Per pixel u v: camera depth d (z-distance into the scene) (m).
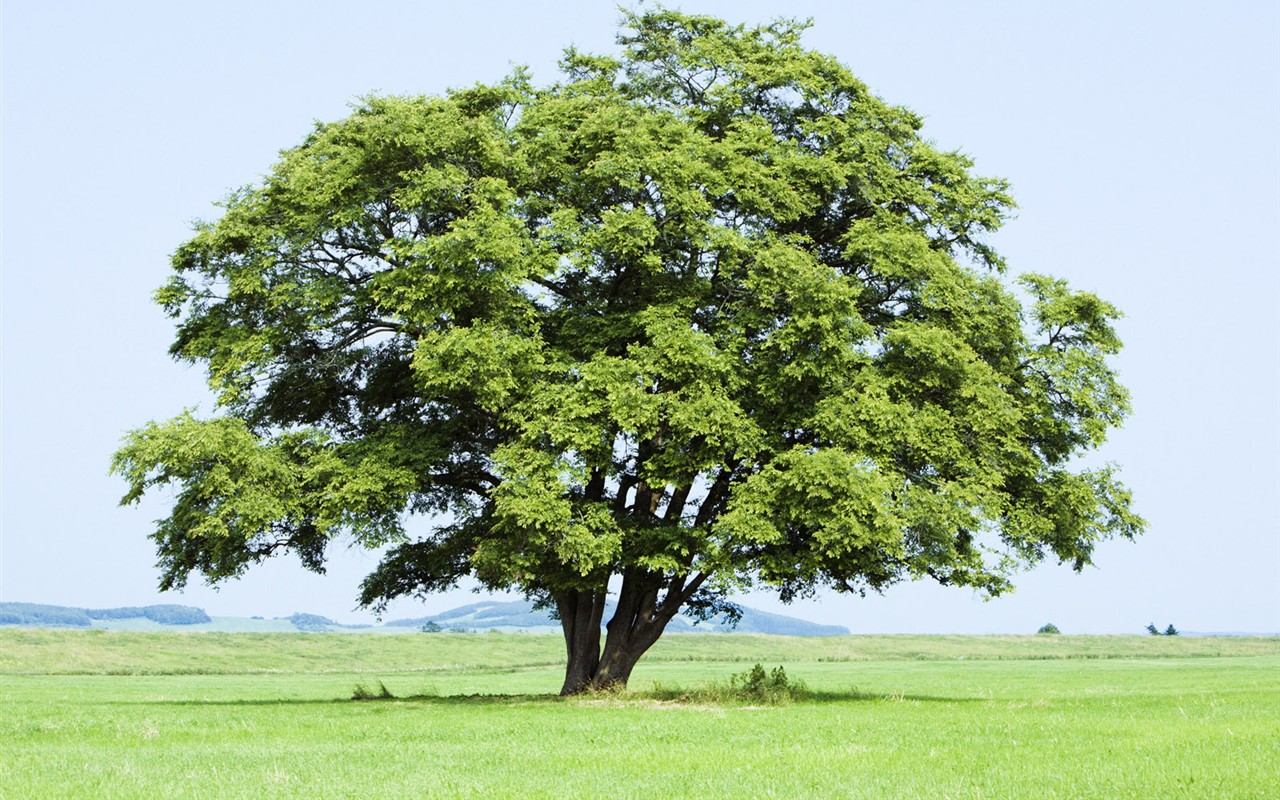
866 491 24.25
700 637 99.19
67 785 11.72
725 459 27.25
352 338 29.92
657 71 32.31
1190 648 87.44
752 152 29.66
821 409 26.11
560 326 28.69
